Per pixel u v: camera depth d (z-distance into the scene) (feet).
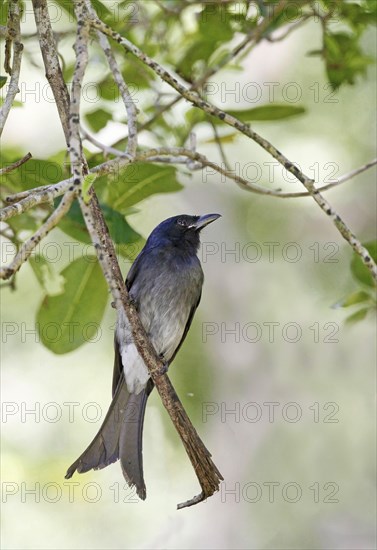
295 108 28.71
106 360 45.21
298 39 46.34
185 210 47.67
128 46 20.01
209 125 30.37
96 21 19.71
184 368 45.75
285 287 48.14
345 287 47.91
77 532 42.06
